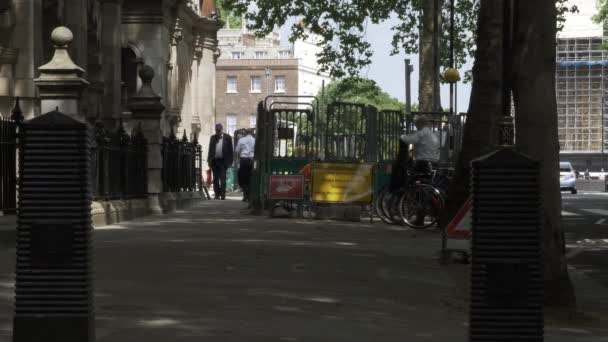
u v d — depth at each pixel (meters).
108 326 9.09
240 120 149.00
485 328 7.30
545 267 12.56
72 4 33.16
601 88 168.62
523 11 12.39
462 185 22.03
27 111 28.39
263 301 11.19
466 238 16.44
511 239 7.28
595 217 35.09
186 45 56.06
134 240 19.14
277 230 23.08
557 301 12.52
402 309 11.48
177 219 27.06
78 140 7.48
